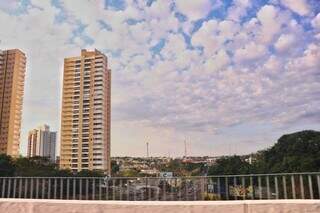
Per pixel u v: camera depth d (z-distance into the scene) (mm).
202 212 4457
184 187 6785
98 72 61688
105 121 60781
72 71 63750
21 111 60375
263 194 6004
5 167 28531
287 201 4328
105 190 7395
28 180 7953
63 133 60062
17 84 60156
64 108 61938
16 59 60344
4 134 57312
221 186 6488
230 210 4414
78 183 7652
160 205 4562
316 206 4254
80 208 4719
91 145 58062
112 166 56562
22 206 4855
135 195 7086
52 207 4797
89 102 60625
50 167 34938
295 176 5648
